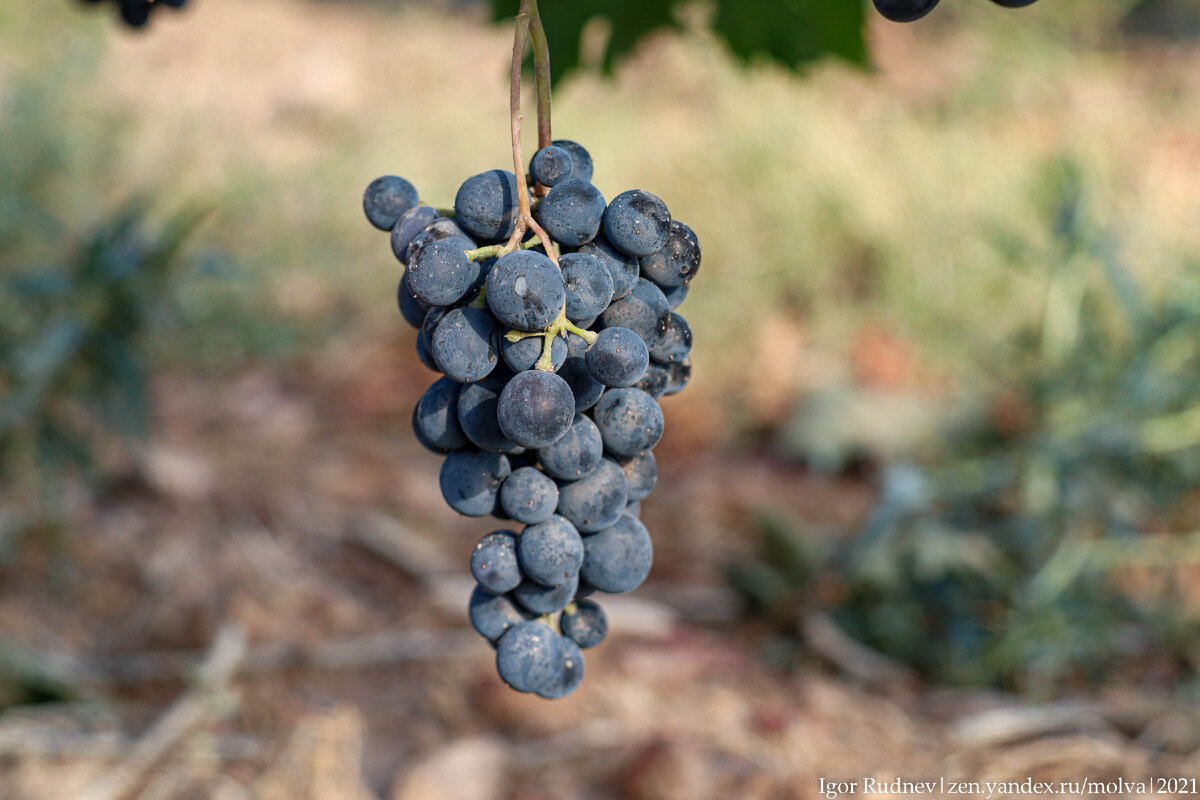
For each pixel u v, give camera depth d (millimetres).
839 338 1998
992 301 1985
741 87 2471
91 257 1166
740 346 2000
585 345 622
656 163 2336
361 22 3326
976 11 3072
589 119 2475
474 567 635
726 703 1177
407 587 1385
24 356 1157
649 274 632
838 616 1315
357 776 1011
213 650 1089
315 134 2617
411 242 620
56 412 1250
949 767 1082
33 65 2256
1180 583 1371
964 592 1311
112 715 1081
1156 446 1265
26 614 1220
